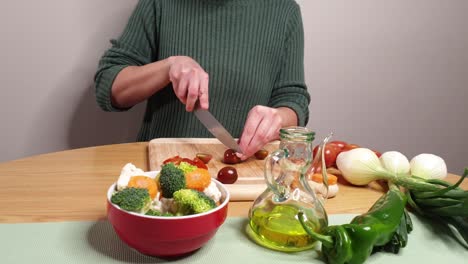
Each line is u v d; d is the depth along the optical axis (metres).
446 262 0.63
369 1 1.74
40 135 1.52
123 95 1.28
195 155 1.05
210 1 1.38
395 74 1.87
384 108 1.90
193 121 1.38
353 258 0.58
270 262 0.60
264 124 1.04
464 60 1.94
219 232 0.68
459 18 1.87
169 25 1.41
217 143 1.17
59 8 1.42
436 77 1.93
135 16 1.43
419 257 0.64
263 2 1.44
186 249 0.57
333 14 1.71
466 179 1.02
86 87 1.52
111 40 1.42
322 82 1.79
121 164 0.99
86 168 0.95
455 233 0.73
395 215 0.64
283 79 1.51
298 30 1.51
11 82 1.44
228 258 0.61
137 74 1.24
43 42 1.43
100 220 0.70
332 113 1.84
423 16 1.82
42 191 0.80
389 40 1.81
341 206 0.82
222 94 1.41
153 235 0.54
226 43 1.39
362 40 1.78
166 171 0.60
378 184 0.95
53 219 0.69
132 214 0.54
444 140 2.03
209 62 1.39
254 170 0.98
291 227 0.62
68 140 1.56
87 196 0.79
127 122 1.60
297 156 0.64
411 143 1.99
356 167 0.89
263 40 1.43
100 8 1.46
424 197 0.75
